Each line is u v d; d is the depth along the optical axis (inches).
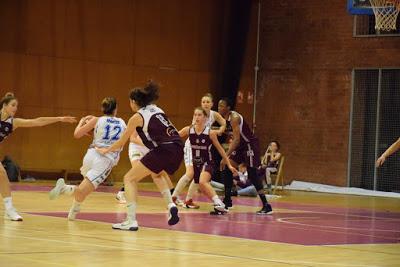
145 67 1080.2
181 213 606.2
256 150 629.0
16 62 978.7
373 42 1056.2
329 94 1095.0
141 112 448.5
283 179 1128.8
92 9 1033.5
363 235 491.5
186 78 1114.7
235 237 443.5
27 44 986.1
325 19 1099.9
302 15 1122.0
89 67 1034.7
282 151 1135.6
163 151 449.4
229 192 661.9
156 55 1088.8
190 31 1115.9
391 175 1035.3
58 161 1016.2
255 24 1155.9
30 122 480.7
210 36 1132.5
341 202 851.4
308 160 1111.0
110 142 502.0
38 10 992.2
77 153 1030.4
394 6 877.8
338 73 1088.2
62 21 1011.3
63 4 1011.3
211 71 1136.2
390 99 1042.1
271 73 1149.1
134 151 655.1
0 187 486.3
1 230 427.8
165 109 1098.1
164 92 1096.8
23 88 985.5
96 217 529.7
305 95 1117.1
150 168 452.8
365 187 1058.1
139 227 477.4
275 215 624.7
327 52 1098.1
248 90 1154.7
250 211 653.9
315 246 415.2
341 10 1085.1
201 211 634.2
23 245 367.9
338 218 624.1
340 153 1081.4
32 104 992.2
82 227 461.1
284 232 486.3
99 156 498.0
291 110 1130.7
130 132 450.3
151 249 373.4
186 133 610.9
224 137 684.7
